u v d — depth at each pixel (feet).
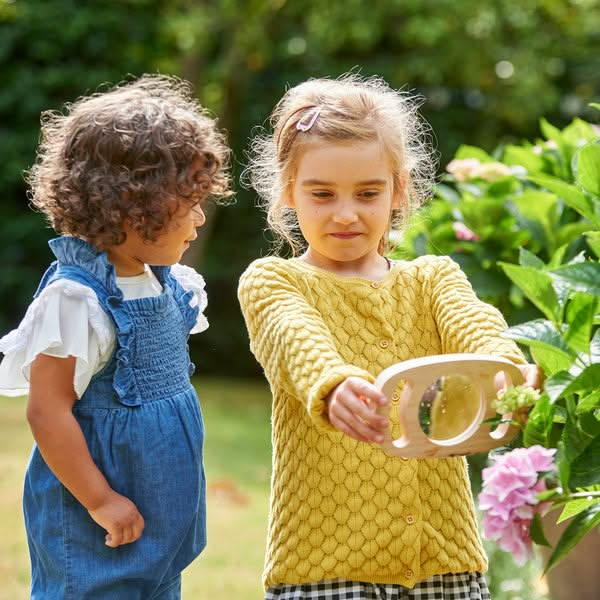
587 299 11.34
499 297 21.06
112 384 12.91
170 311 13.55
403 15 60.49
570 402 11.17
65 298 12.60
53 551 12.98
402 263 13.84
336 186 12.75
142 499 12.96
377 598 12.73
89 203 12.79
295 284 12.87
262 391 57.21
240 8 56.90
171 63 62.34
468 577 13.20
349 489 12.64
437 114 61.52
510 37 60.59
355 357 12.87
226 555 25.43
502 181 20.90
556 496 10.21
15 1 58.85
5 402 47.37
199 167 13.29
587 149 12.82
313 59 62.54
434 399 11.00
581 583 19.52
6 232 61.77
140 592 13.21
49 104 61.67
